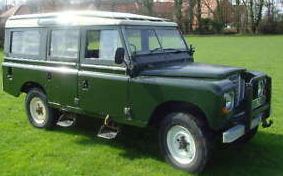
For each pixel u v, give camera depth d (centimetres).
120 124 763
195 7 6556
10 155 752
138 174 668
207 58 2534
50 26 830
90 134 869
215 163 709
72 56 792
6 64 926
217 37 5344
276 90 1361
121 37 712
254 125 694
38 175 666
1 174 671
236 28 6406
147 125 694
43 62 846
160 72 682
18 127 927
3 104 1177
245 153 755
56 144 810
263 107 720
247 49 3212
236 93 655
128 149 780
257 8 6203
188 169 660
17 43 905
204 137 637
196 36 5722
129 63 702
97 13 784
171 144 681
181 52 802
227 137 631
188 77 654
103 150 775
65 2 5803
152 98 675
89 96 766
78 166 701
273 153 756
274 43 3916
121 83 712
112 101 732
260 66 2030
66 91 807
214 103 609
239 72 682
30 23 870
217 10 6494
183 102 650
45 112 886
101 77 739
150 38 754
